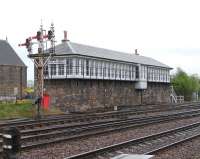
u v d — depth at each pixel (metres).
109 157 14.78
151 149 16.47
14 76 67.38
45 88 49.59
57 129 23.77
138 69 62.38
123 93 58.53
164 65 74.19
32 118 32.81
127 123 27.97
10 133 8.14
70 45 50.53
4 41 70.88
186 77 87.81
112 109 50.31
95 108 51.19
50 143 17.53
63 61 48.75
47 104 41.59
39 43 39.09
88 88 50.25
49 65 49.47
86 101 49.72
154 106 55.88
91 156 14.53
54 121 28.58
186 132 23.38
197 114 38.72
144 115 38.50
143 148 16.95
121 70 58.09
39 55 38.97
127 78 59.56
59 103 48.78
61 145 17.59
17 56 70.31
